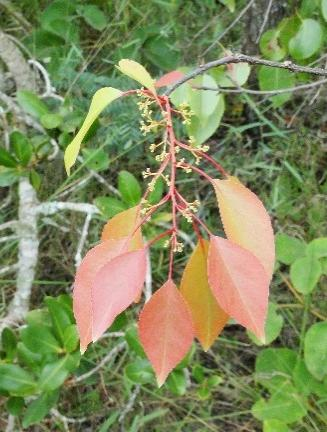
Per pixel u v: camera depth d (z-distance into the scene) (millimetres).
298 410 880
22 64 1005
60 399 980
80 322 408
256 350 1024
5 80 1065
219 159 1102
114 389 984
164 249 1038
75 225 1055
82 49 1146
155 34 1105
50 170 1071
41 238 1067
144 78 439
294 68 548
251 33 1048
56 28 1086
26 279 966
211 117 732
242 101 1073
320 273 864
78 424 986
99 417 983
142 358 844
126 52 1106
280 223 1060
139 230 432
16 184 1077
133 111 1027
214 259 386
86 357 931
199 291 446
